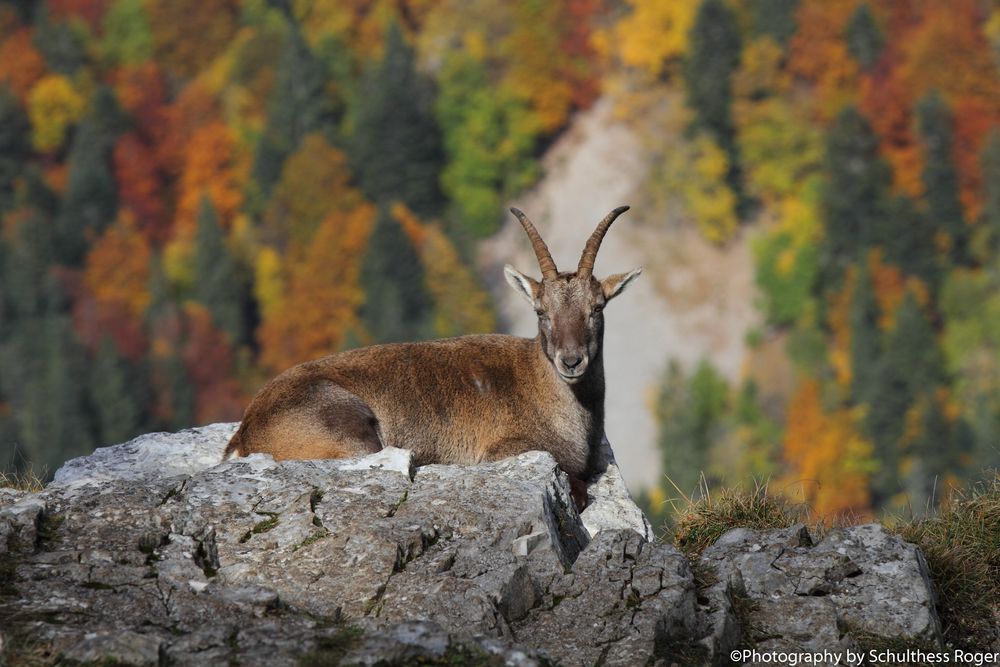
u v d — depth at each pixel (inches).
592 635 317.7
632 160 6525.6
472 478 384.8
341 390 471.8
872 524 386.6
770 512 450.0
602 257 6274.6
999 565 411.5
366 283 5703.7
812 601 348.5
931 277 5693.9
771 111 6333.7
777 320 5910.4
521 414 495.5
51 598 312.5
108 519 356.8
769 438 5064.0
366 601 323.9
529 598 335.0
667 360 5753.0
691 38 6437.0
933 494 462.3
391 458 399.2
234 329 5856.3
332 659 288.4
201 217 5925.2
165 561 337.7
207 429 497.7
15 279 5634.8
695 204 6309.1
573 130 6717.5
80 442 4731.8
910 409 4749.0
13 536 341.4
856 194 5885.8
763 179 6328.7
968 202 5876.0
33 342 5378.9
